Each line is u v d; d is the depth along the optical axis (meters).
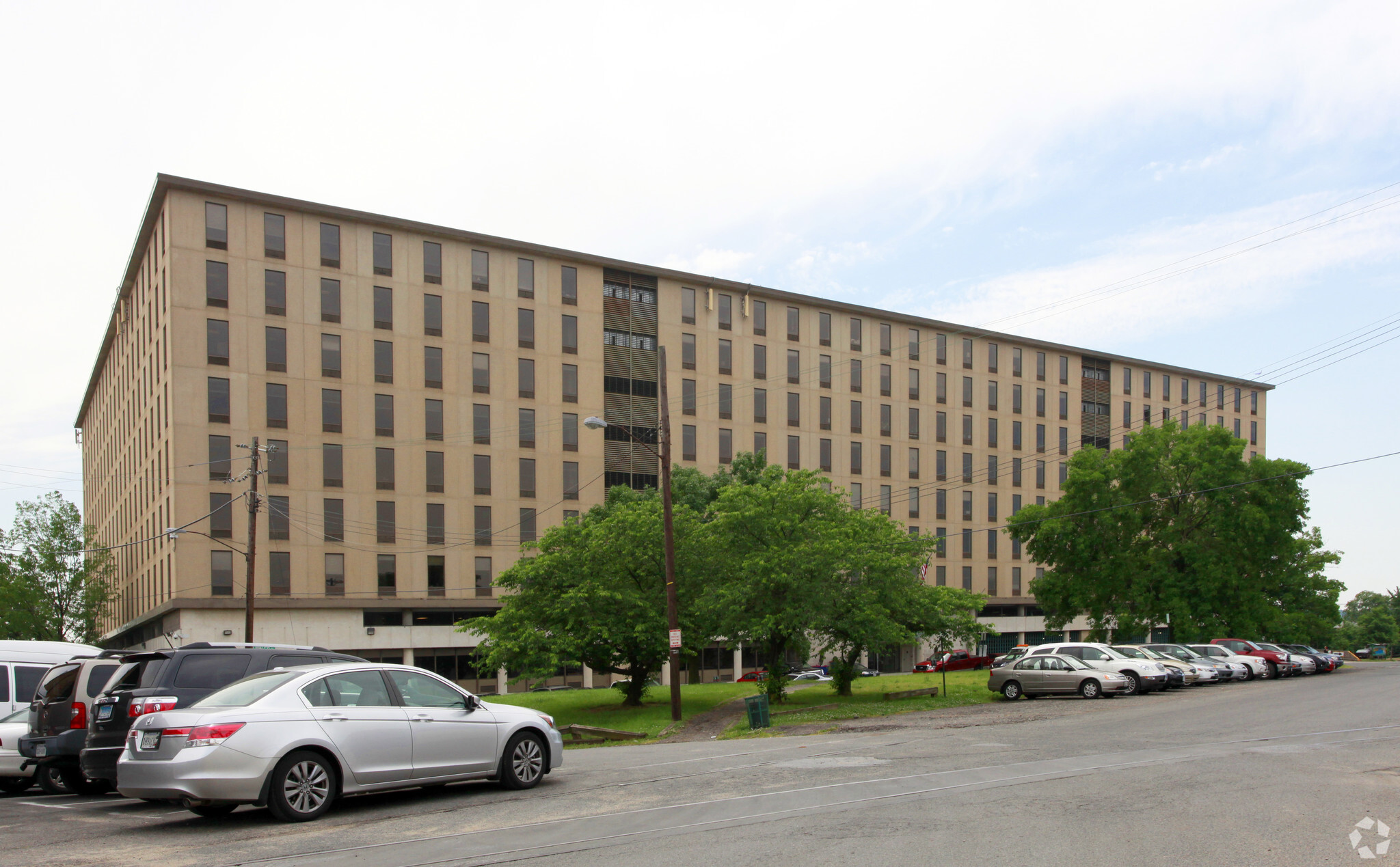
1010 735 18.00
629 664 38.72
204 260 50.59
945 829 8.76
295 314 52.59
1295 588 49.03
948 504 75.81
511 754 12.11
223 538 49.81
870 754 15.02
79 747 13.62
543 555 37.88
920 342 76.00
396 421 54.75
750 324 68.25
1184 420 89.81
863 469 71.88
